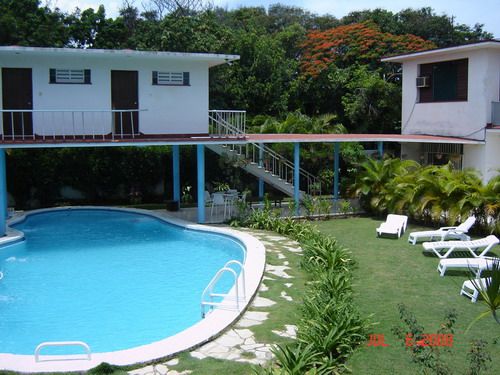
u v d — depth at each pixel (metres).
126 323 9.98
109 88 18.97
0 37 27.05
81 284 12.46
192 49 29.64
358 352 7.92
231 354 7.90
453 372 7.26
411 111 25.62
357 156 24.81
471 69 22.25
